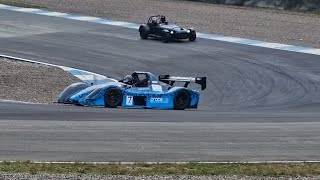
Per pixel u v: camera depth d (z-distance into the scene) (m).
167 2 179.88
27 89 89.56
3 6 167.38
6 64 106.56
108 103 71.50
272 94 92.12
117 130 53.78
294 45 125.81
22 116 59.81
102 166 41.62
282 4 170.75
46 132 51.91
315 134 54.94
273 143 51.00
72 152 45.84
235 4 177.00
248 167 42.66
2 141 48.22
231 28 143.50
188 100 76.19
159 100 74.19
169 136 52.19
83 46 125.25
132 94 72.88
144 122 58.47
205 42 128.75
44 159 43.66
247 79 101.12
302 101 87.12
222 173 40.56
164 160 44.59
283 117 66.38
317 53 119.12
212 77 103.06
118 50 121.94
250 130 55.97
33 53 118.62
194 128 56.03
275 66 108.69
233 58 114.62
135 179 37.97
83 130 53.22
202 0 181.25
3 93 85.38
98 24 147.38
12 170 39.41
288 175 40.62
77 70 106.69
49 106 69.44
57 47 124.12
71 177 38.03
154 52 120.06
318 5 166.75
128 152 46.44
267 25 147.25
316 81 99.38
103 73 106.31
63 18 153.88
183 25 146.88
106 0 181.25
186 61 113.19
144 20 153.62
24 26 143.75
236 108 80.75
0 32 137.00
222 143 50.38
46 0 179.62
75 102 71.38
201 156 46.00
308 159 46.16
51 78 98.44
